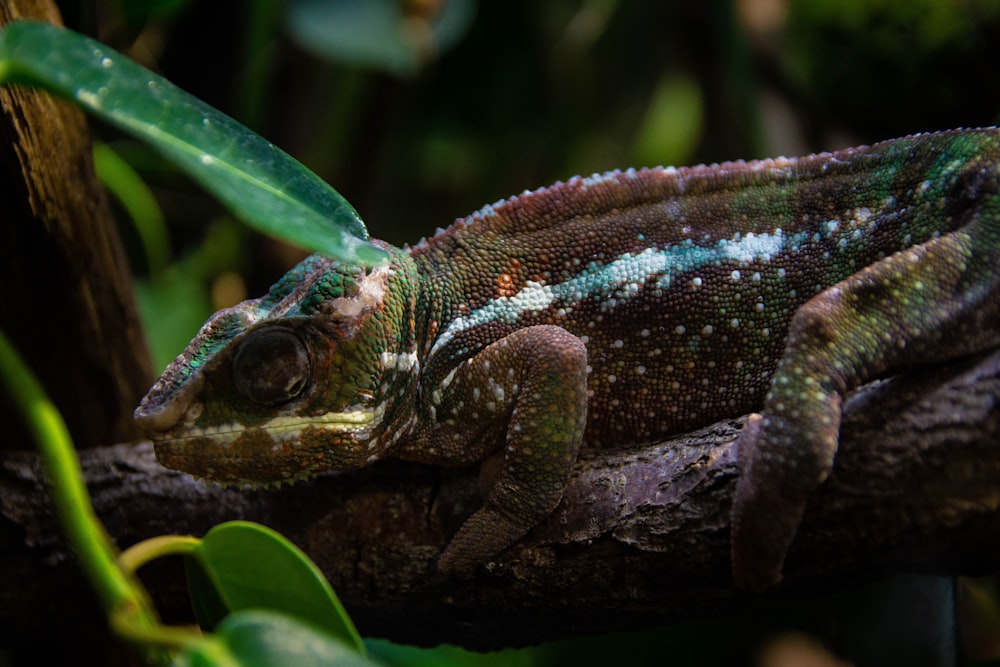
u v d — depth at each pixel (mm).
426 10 633
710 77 775
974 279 438
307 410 461
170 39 746
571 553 460
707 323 469
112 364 516
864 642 525
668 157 819
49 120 478
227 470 462
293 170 417
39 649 502
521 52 808
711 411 473
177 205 750
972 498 433
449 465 476
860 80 596
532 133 854
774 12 660
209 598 431
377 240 476
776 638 587
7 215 482
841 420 441
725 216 473
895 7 583
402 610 475
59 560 482
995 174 447
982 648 605
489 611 470
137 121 409
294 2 620
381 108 728
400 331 468
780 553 435
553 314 473
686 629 560
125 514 485
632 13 806
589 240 476
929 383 440
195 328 648
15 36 409
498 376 466
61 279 496
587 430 475
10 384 404
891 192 464
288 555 426
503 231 479
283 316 461
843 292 438
